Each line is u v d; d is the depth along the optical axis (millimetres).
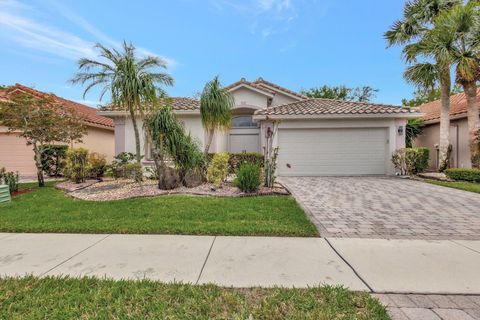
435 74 12047
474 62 11102
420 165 13102
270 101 17156
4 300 2938
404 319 2617
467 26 11156
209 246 4551
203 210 6559
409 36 12820
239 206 6906
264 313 2713
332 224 5770
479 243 4664
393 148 13758
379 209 6977
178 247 4512
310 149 14227
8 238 4953
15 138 15227
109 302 2920
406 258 4051
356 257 4094
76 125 11969
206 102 10703
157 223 5621
